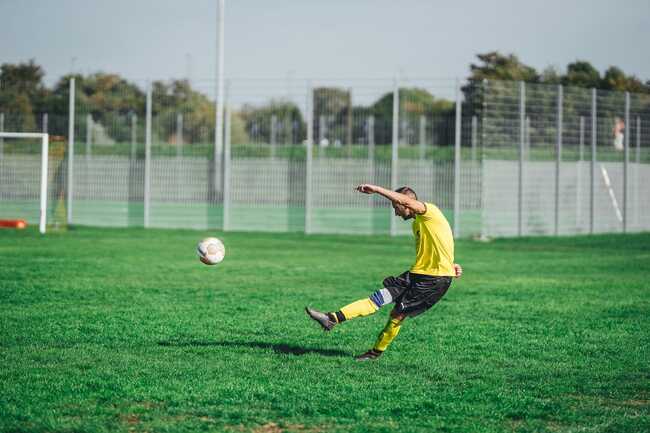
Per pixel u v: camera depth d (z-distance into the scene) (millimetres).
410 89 29391
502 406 7039
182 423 6441
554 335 10336
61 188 30688
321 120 28969
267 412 6750
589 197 28859
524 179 27250
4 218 31906
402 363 8664
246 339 9859
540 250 23422
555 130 27812
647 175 30672
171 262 18531
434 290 8648
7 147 31656
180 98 30859
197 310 11969
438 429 6391
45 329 10281
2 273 15820
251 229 30469
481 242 25797
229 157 29703
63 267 17062
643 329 10828
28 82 31281
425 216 8672
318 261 19453
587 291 14633
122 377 7836
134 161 30781
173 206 36938
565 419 6695
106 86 30891
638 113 30266
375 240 26297
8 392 7234
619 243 25891
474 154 27375
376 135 28859
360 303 8727
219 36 34688
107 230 28688
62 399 7047
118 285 14516
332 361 8719
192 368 8242
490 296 13906
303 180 29609
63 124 31172
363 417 6656
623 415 6824
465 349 9430
